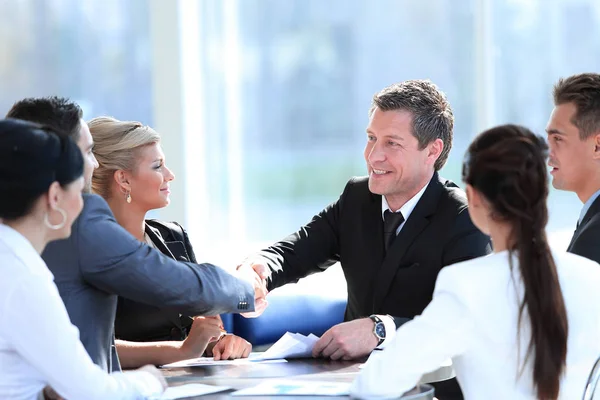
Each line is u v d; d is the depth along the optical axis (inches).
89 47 328.8
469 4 309.6
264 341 199.8
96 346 130.5
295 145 323.3
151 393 120.3
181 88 295.6
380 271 178.5
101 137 166.7
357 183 194.1
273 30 319.3
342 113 320.8
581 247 143.6
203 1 315.9
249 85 321.1
